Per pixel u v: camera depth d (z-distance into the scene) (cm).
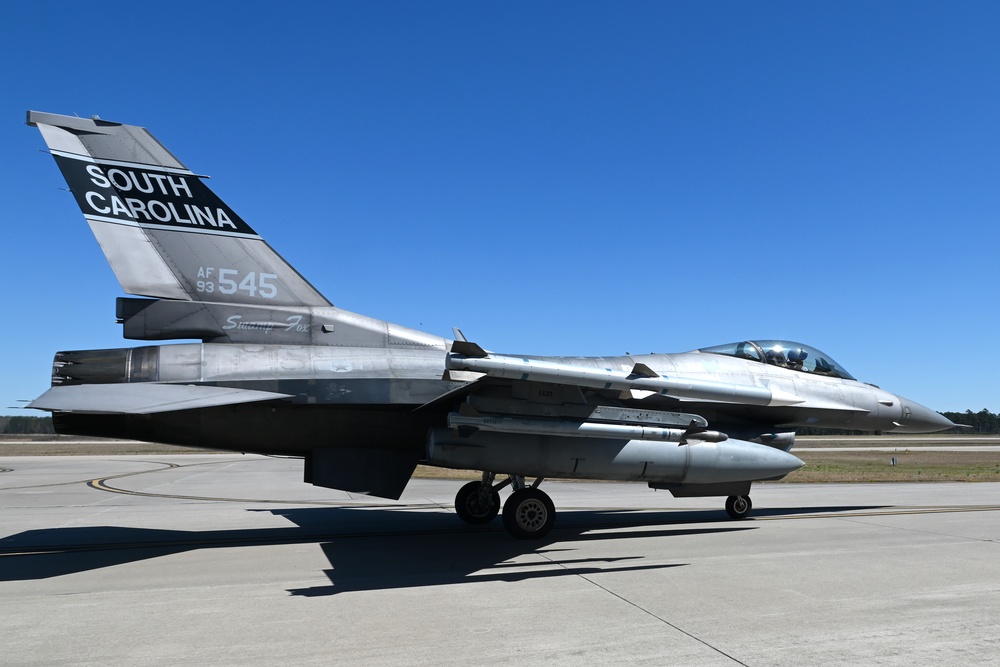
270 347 918
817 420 1173
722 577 675
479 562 761
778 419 1152
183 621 526
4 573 710
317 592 620
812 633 489
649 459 909
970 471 2544
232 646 465
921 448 5653
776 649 454
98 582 665
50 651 456
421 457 1002
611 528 1026
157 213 904
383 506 1378
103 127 895
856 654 444
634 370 823
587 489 1808
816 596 595
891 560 756
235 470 2727
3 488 1830
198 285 911
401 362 955
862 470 2600
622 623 515
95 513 1242
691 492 1002
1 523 1106
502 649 455
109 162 891
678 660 433
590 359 1080
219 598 598
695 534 960
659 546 861
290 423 923
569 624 512
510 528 893
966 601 577
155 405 728
